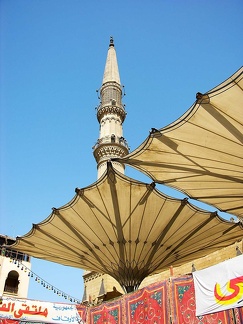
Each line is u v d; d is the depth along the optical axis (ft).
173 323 38.19
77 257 67.41
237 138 38.24
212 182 46.24
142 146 41.01
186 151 41.45
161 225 60.18
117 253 63.05
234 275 30.58
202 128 37.96
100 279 103.19
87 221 59.31
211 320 35.22
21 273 129.59
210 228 63.00
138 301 45.42
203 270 33.68
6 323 45.47
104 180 51.49
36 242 65.92
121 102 154.10
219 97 33.78
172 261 67.41
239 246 73.82
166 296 41.09
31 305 48.67
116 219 58.23
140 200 55.01
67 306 51.21
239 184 45.21
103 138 130.41
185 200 56.13
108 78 161.79
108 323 47.93
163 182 48.06
